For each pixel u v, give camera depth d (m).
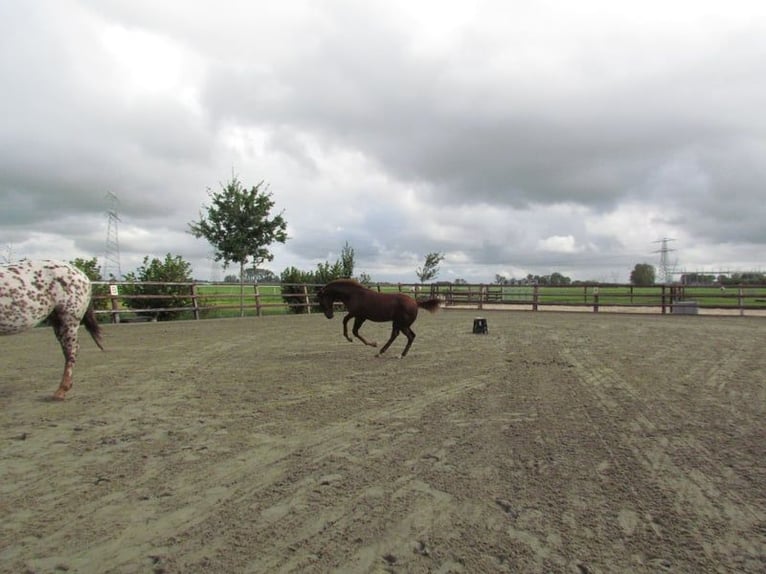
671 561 2.60
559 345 11.25
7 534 2.84
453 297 29.62
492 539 2.82
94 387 6.73
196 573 2.46
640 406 5.80
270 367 8.35
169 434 4.71
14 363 8.56
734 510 3.19
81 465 3.91
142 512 3.12
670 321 18.33
